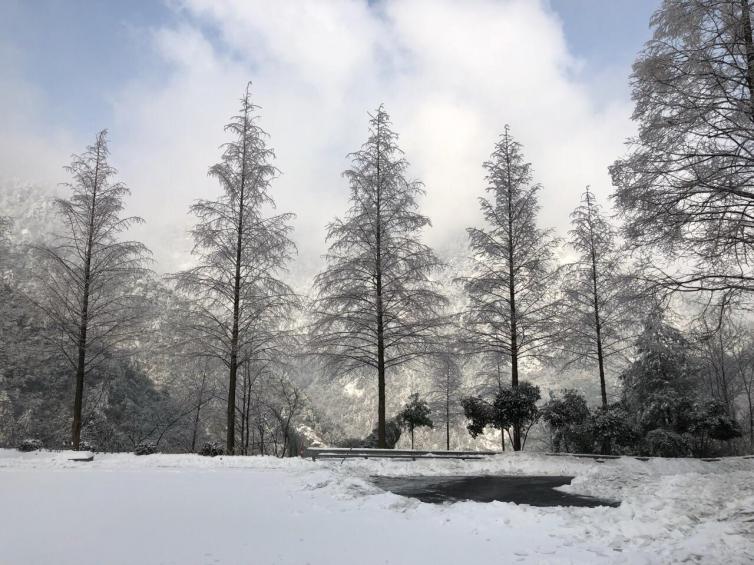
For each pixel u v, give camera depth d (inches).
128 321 837.2
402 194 812.0
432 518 313.6
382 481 541.0
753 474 401.7
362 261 775.7
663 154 466.0
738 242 436.5
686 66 446.6
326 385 870.4
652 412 951.0
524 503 398.3
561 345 862.5
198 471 522.9
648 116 473.1
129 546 229.9
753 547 222.8
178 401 1408.7
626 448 971.9
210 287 787.4
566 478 570.6
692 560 214.7
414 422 1238.9
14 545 229.8
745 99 422.6
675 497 344.8
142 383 1589.6
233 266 818.2
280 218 853.2
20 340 882.8
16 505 322.7
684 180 440.8
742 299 447.2
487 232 874.1
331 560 217.8
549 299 858.1
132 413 1481.3
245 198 836.6
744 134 433.4
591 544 250.5
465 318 853.2
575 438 939.3
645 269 486.6
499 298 855.1
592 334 928.3
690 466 616.7
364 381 914.1
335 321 784.9
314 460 633.6
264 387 1253.7
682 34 468.8
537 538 263.4
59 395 1376.7
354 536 263.3
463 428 2059.5
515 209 858.1
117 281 834.8
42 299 815.7
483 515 316.8
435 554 231.0
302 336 833.5
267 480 460.4
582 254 936.3
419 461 649.6
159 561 208.5
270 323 829.2
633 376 1029.8
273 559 216.4
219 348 792.3
